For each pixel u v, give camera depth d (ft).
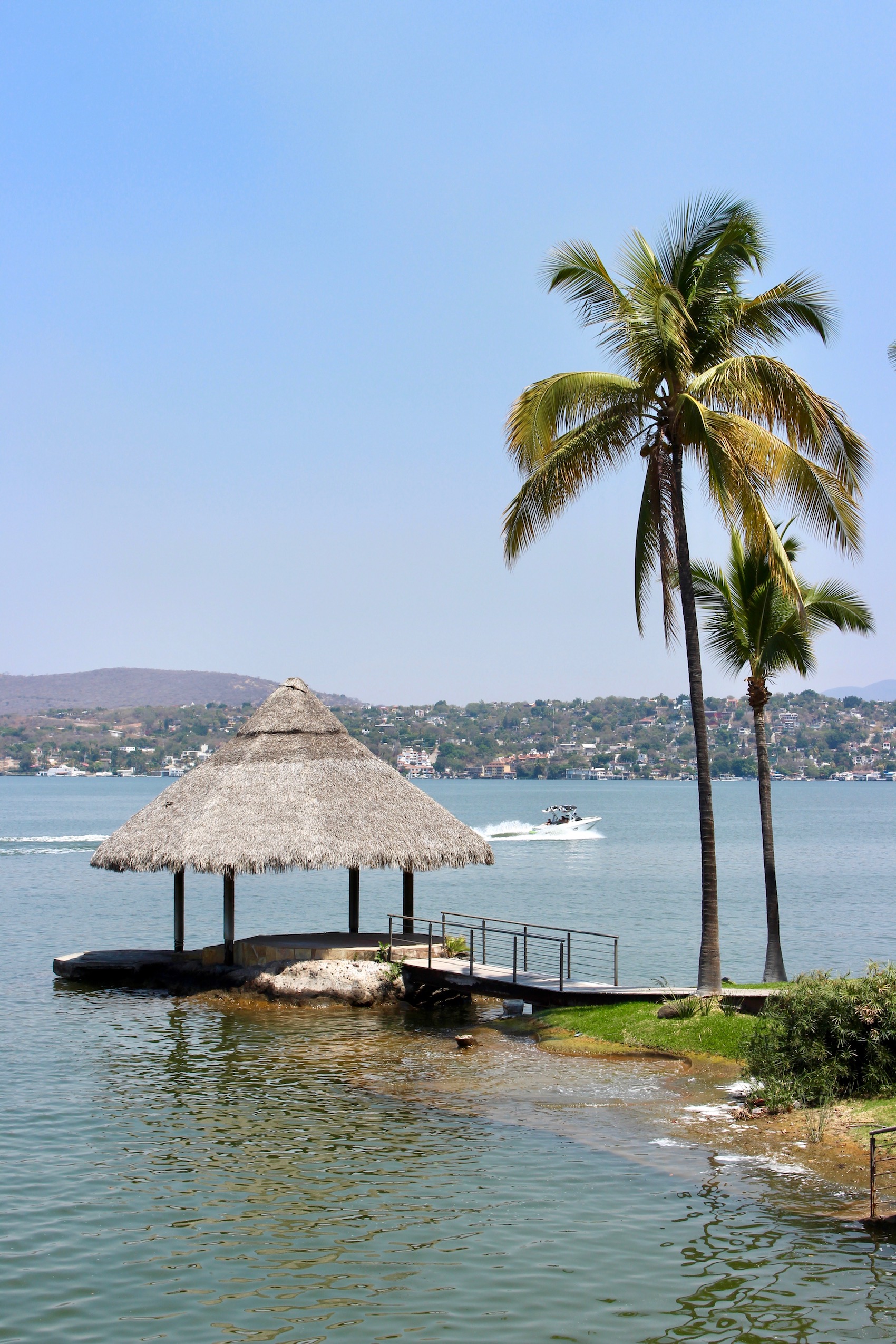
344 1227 47.80
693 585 98.17
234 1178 53.78
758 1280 42.19
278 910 188.85
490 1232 46.91
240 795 102.68
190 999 100.42
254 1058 77.92
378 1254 45.19
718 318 78.74
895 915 175.83
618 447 81.15
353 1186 52.44
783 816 570.05
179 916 112.06
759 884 230.48
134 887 223.51
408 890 114.01
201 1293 42.06
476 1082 70.13
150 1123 62.85
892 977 62.69
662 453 80.12
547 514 82.02
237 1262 44.62
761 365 73.20
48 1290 42.47
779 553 73.77
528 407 77.87
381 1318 40.04
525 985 88.48
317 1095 68.08
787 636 93.97
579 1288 41.93
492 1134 59.67
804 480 73.77
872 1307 40.09
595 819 440.86
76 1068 75.51
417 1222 48.16
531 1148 57.11
